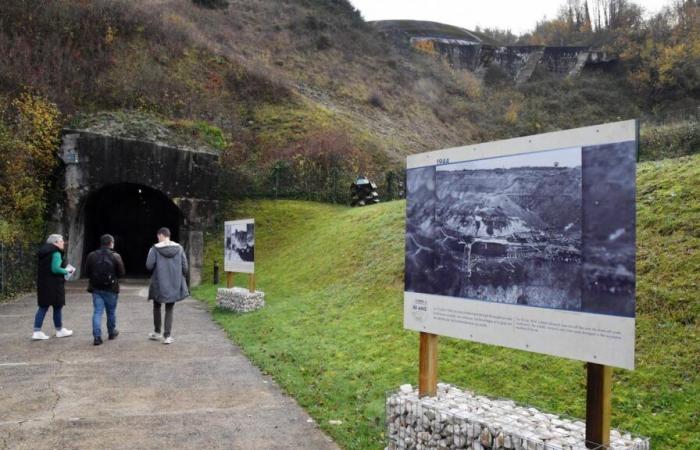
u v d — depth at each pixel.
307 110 34.38
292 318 11.16
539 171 4.13
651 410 5.04
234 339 10.27
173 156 20.92
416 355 7.48
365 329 9.23
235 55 38.09
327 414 6.04
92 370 7.86
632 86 58.44
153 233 28.84
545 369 6.17
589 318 3.78
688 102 54.00
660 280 6.98
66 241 20.12
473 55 66.31
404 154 35.47
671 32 63.00
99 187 20.38
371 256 13.91
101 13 31.48
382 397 6.32
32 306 14.27
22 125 19.73
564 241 3.95
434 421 4.46
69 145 20.23
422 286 5.02
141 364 8.27
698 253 7.14
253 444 5.24
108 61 29.09
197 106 29.91
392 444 4.86
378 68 51.69
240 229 13.71
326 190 26.72
